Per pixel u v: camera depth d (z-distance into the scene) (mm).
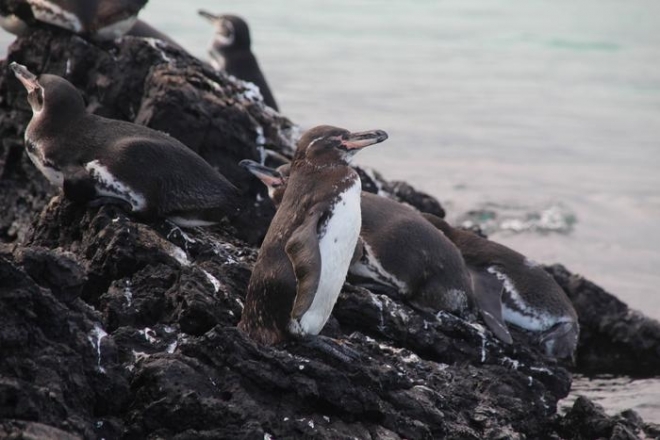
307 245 10477
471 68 43500
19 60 17656
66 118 13148
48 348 9547
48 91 13211
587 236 23500
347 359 10828
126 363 10391
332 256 10953
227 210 13148
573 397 15055
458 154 30609
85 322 10133
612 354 16719
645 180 29078
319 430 9938
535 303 14938
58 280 10289
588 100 39281
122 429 9586
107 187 12773
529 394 12875
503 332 13789
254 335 11047
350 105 35375
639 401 14977
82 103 13414
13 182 16859
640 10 55625
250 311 11070
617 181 28828
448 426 11148
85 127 13141
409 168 28734
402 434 10625
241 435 9391
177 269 12211
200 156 14492
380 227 13727
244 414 9633
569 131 34500
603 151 32281
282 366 10203
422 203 18688
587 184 28297
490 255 15266
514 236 23078
